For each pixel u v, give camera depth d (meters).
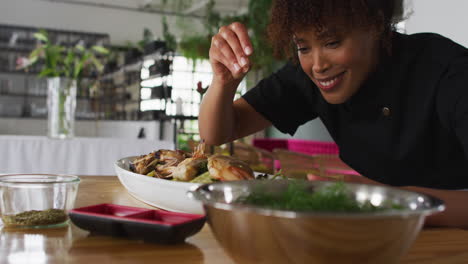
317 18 0.75
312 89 1.13
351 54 0.79
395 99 0.93
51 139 2.55
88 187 0.95
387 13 0.83
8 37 7.77
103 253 0.49
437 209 0.37
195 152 0.82
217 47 0.89
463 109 0.80
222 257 0.49
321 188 0.49
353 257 0.37
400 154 0.96
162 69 4.49
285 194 0.47
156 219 0.58
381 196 0.47
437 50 0.90
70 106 2.68
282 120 1.25
